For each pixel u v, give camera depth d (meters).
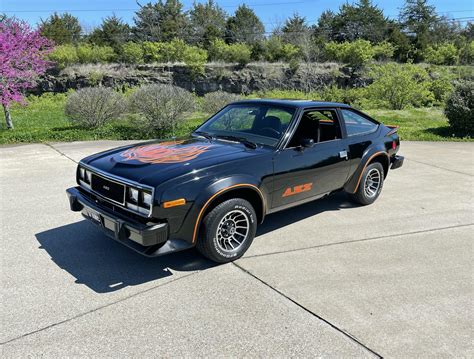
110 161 4.06
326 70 39.09
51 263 4.02
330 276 3.80
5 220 5.13
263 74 39.34
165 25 54.09
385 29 53.88
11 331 2.95
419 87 25.17
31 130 12.94
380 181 5.99
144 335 2.92
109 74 37.25
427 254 4.32
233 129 4.88
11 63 13.67
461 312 3.25
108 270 3.89
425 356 2.73
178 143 4.58
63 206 5.68
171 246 3.58
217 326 3.03
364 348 2.80
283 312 3.21
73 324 3.04
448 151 10.48
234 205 3.86
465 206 5.97
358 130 5.52
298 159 4.48
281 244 4.53
